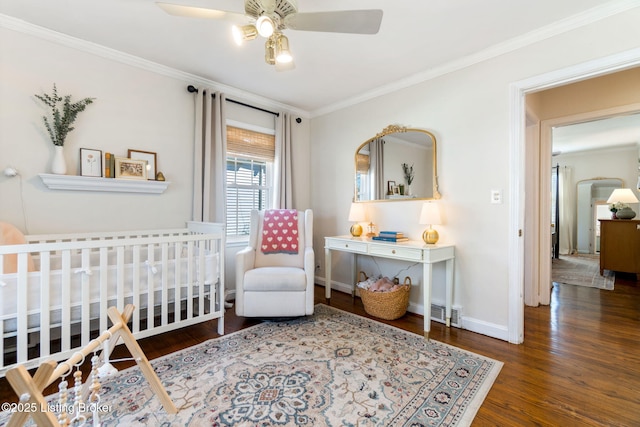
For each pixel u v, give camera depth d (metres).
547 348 2.26
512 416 1.51
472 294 2.62
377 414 1.52
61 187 2.37
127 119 2.71
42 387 1.00
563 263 5.99
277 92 3.49
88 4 1.98
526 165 3.29
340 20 1.60
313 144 4.20
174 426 1.43
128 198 2.74
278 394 1.68
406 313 3.07
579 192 7.15
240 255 2.73
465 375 1.88
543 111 3.29
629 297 3.62
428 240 2.67
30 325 1.73
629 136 5.26
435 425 1.45
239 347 2.26
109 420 1.46
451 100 2.76
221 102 3.26
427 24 2.17
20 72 2.21
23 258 1.66
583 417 1.50
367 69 2.88
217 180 3.22
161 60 2.76
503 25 2.18
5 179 2.17
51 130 2.33
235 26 1.60
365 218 3.32
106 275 1.96
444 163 2.81
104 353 1.36
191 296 2.37
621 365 2.00
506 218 2.42
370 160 3.46
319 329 2.60
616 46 1.93
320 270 4.12
